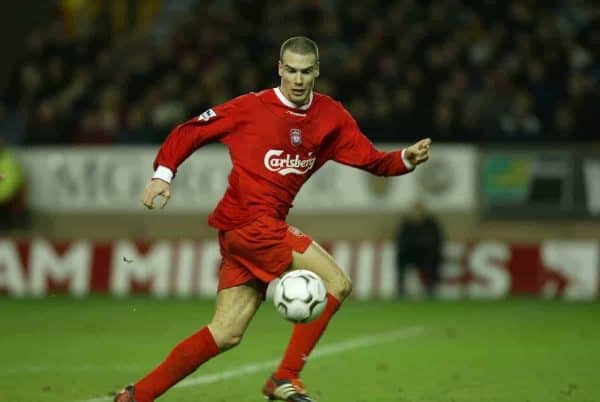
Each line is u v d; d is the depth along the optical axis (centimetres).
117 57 7881
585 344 3956
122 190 6894
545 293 6238
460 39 6938
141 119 7050
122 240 6881
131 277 6506
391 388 2897
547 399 2714
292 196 2358
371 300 6072
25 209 6988
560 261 6228
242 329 2298
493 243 6322
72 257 6544
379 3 7400
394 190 6675
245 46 7300
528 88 6719
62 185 6956
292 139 2316
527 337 4206
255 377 3091
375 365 3388
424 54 6819
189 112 6862
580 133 6525
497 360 3503
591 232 6519
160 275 6475
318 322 2339
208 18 7631
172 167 2283
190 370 2270
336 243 6419
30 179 6994
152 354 3700
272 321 4875
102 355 3672
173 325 4703
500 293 6266
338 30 7306
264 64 7062
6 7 8569
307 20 7306
